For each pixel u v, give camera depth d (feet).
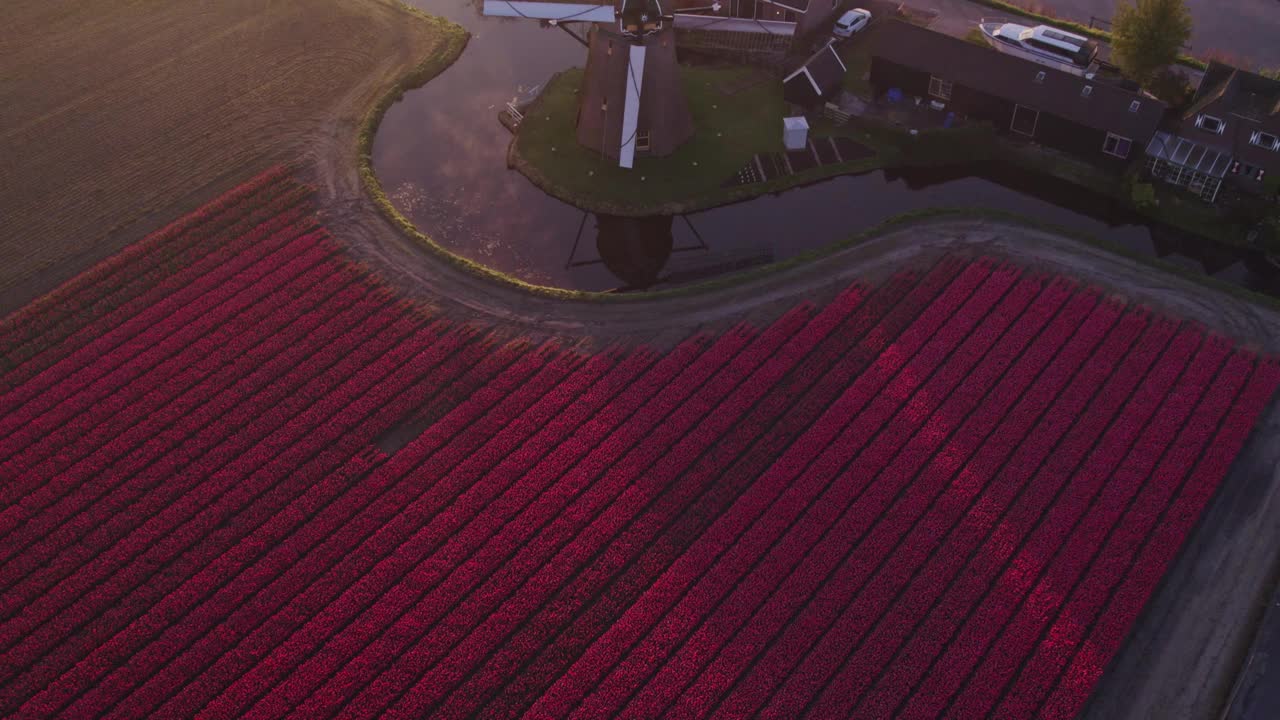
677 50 204.44
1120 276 157.48
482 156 183.32
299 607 120.67
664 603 120.78
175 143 182.91
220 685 114.32
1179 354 146.20
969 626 118.62
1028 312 153.07
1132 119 168.35
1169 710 112.16
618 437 137.49
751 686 114.11
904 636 118.21
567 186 175.01
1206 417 138.10
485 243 167.22
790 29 199.62
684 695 113.50
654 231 169.27
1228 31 201.46
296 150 181.78
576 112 188.24
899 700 113.19
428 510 129.80
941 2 214.48
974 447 136.77
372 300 156.04
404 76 197.67
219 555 125.90
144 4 216.13
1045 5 212.84
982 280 158.10
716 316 153.28
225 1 216.54
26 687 114.52
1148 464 133.39
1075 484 131.64
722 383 143.74
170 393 143.74
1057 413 139.95
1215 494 131.03
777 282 157.79
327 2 216.33
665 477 132.98
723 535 126.93
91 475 134.31
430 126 189.47
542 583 122.31
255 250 163.73
